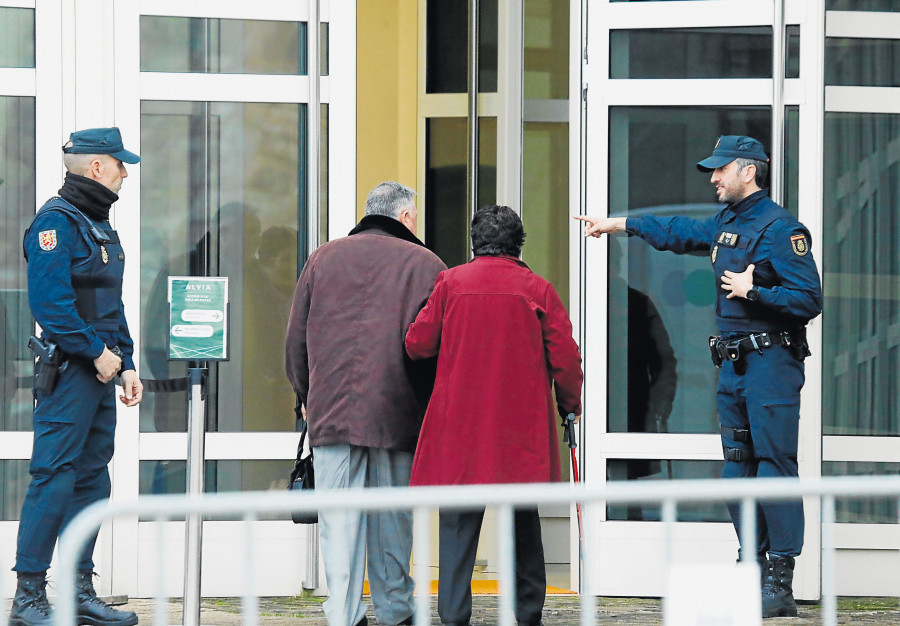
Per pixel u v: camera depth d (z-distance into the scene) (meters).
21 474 17.30
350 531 14.55
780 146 17.16
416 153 21.48
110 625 14.66
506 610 9.09
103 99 17.72
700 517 17.23
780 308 14.92
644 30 17.89
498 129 20.38
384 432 14.50
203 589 17.12
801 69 17.55
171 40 17.89
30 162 17.55
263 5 18.02
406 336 14.39
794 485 9.09
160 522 9.47
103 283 14.60
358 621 14.52
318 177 17.72
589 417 17.66
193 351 13.79
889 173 18.16
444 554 14.02
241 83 17.98
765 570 15.59
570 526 18.41
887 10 18.16
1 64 17.53
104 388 14.60
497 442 13.84
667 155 17.88
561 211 20.50
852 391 18.03
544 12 20.48
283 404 18.00
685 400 17.77
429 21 21.48
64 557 8.60
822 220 17.64
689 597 8.91
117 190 14.92
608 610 16.14
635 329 17.81
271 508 8.79
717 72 17.83
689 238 15.99
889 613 16.17
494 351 13.95
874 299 18.08
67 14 17.56
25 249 14.34
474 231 14.35
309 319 14.79
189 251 17.89
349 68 18.11
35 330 17.53
